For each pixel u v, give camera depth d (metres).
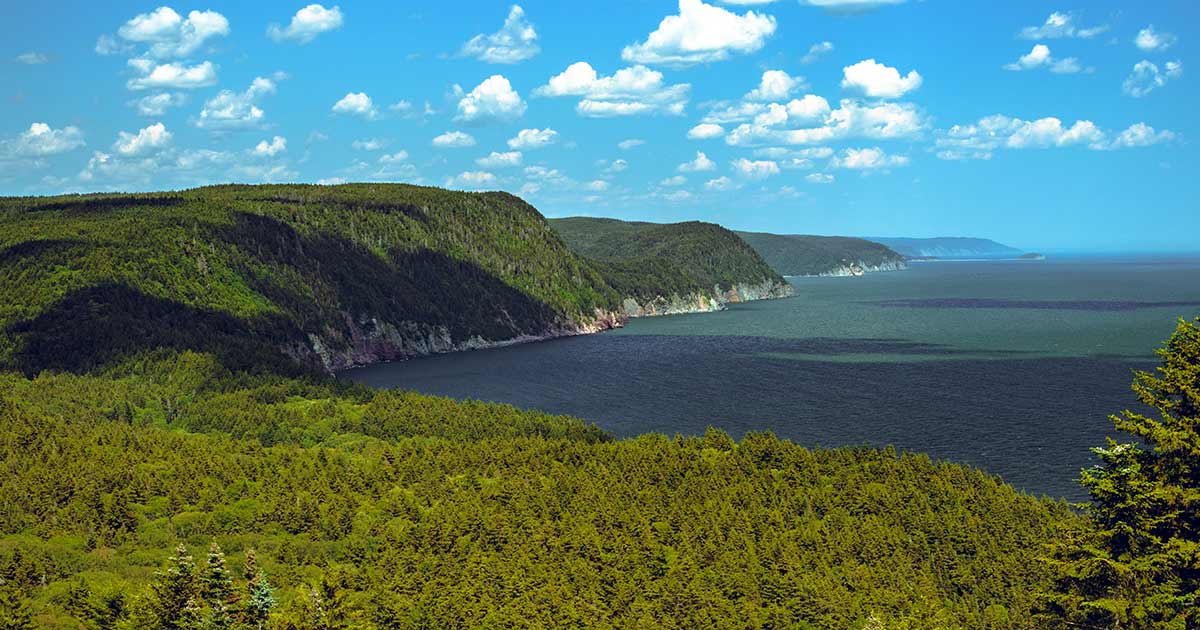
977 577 95.00
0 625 77.12
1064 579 56.34
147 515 111.31
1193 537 52.34
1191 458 52.66
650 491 118.50
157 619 72.00
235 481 122.50
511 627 82.44
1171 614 50.62
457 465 132.62
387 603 84.25
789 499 115.88
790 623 85.19
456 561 98.44
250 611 72.94
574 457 135.38
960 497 113.62
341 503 114.88
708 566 97.62
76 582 85.19
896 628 77.62
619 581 93.06
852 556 99.56
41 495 111.56
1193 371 53.47
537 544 101.50
